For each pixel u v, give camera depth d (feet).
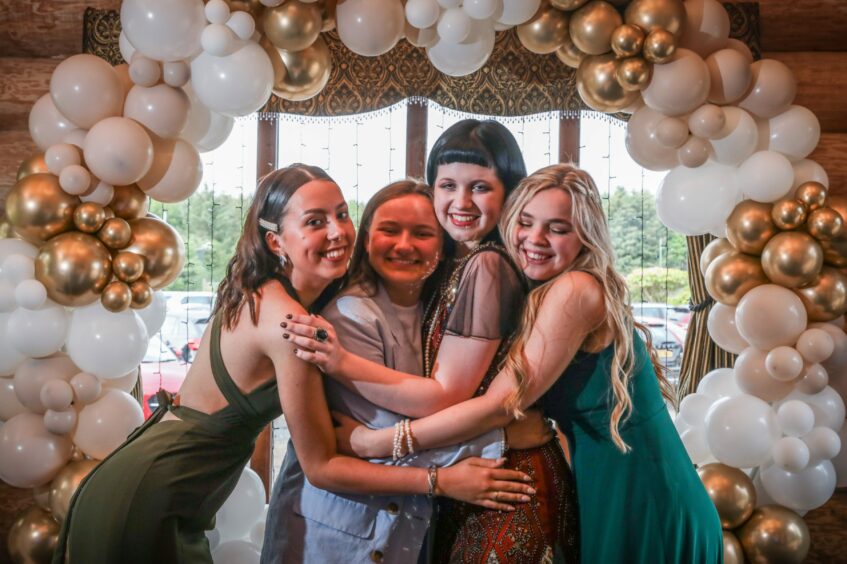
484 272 7.77
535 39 9.07
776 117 9.45
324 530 7.86
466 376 7.63
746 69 9.00
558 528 7.79
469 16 8.56
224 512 10.02
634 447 7.90
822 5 11.52
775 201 9.42
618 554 7.80
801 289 9.49
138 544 7.36
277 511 8.09
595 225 7.83
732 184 9.51
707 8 8.98
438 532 8.00
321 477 7.60
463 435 7.57
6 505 11.22
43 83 11.44
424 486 7.52
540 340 7.57
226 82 8.41
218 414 7.80
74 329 9.07
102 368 9.09
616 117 11.55
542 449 7.93
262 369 7.69
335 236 7.74
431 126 11.95
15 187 8.80
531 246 7.84
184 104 8.78
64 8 11.48
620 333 7.72
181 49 8.42
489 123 8.32
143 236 9.14
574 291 7.62
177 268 9.43
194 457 7.71
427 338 8.05
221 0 8.32
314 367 7.50
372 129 11.98
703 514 8.07
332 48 11.43
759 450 9.50
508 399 7.50
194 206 12.37
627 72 8.70
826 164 11.37
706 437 9.78
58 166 8.71
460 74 9.29
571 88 11.32
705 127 8.89
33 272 8.80
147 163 8.72
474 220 8.21
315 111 11.51
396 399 7.61
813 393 9.45
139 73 8.58
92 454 9.36
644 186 12.03
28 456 9.12
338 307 7.95
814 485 9.55
